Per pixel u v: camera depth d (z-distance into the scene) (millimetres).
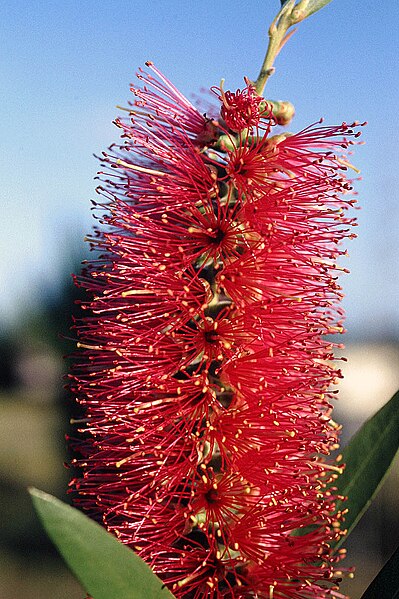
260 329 272
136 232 278
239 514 278
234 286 274
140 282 277
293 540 275
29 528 802
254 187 276
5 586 742
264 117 278
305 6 278
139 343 278
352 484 280
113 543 234
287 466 275
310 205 278
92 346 282
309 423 277
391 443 279
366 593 268
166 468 272
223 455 272
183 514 273
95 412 283
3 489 817
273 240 273
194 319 274
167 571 274
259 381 273
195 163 278
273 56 279
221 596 271
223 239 276
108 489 281
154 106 282
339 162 280
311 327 276
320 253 278
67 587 753
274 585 272
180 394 277
